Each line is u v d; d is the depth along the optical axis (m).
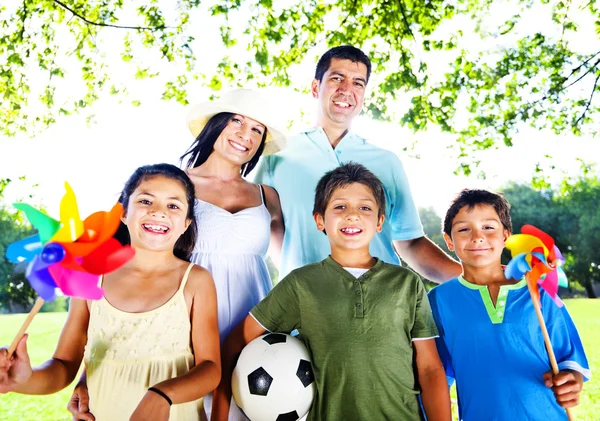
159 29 6.24
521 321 2.29
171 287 2.20
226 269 2.59
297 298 2.29
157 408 1.84
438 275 3.05
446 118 6.38
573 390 2.13
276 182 3.03
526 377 2.22
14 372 1.83
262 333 2.34
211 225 2.60
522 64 6.71
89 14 6.32
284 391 2.11
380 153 3.03
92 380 2.10
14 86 6.29
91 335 2.15
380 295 2.21
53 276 1.74
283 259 2.97
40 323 15.10
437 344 2.44
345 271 2.30
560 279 2.25
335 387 2.13
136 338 2.11
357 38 5.99
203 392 2.01
